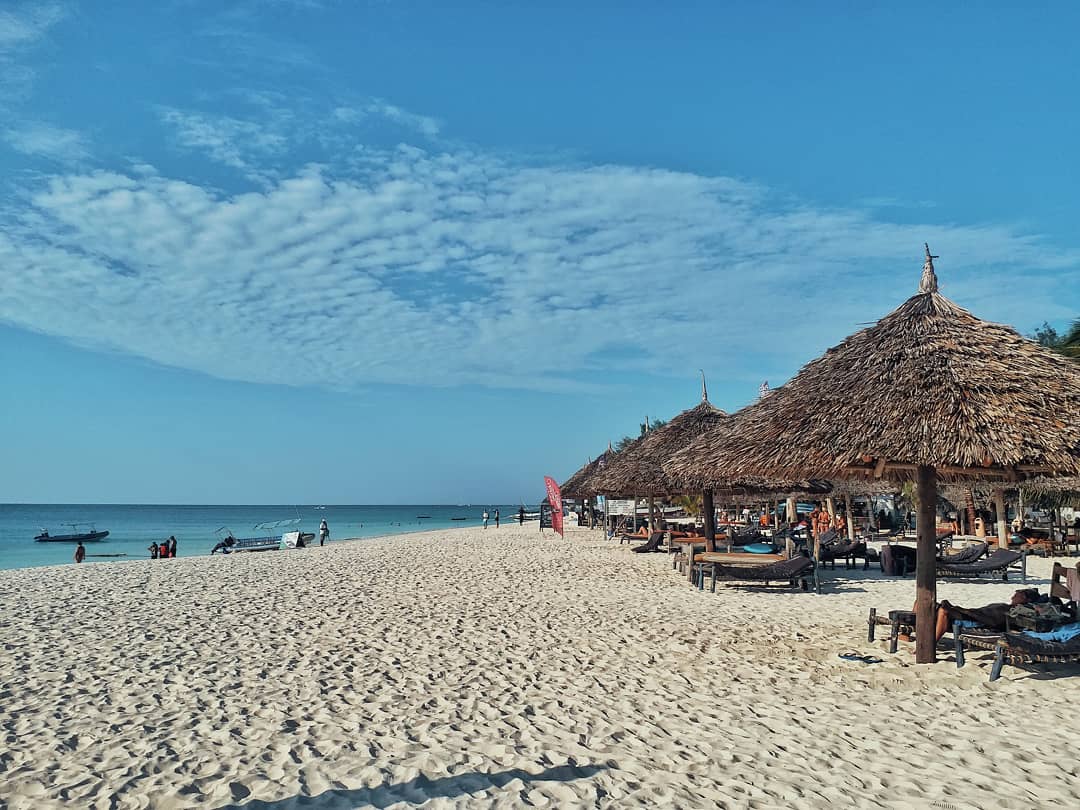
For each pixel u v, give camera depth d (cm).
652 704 654
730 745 550
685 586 1390
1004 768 502
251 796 459
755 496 2027
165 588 1461
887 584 1407
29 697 671
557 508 3195
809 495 1980
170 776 489
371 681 732
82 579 1648
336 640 928
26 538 6153
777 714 623
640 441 2158
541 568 1747
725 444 919
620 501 3431
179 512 17100
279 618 1091
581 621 1041
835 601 1199
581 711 634
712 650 856
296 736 569
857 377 797
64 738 561
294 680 736
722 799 455
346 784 478
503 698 673
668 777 489
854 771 499
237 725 595
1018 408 692
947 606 807
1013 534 2175
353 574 1702
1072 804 445
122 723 599
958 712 625
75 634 970
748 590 1332
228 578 1645
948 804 446
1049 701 650
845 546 1666
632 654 841
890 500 2961
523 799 455
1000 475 755
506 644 898
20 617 1107
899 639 895
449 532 4375
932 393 721
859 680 725
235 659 826
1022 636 716
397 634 964
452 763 514
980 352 754
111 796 457
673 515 3609
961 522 2695
